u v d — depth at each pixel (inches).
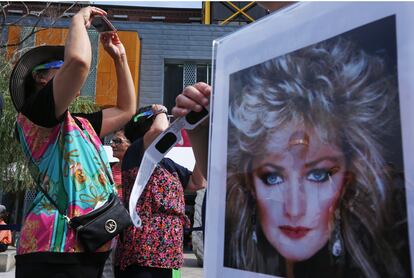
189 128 40.8
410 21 20.2
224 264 29.5
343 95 22.9
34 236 59.9
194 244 307.1
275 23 27.4
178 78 466.9
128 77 81.6
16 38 272.4
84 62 60.2
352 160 22.2
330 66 23.7
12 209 333.1
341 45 23.2
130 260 82.8
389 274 20.0
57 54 74.0
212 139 31.7
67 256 58.4
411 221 19.3
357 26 22.5
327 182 23.4
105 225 61.2
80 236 59.3
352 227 21.8
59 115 62.1
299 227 24.5
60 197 61.1
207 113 39.9
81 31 63.5
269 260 26.1
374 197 20.9
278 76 26.9
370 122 21.5
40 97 61.2
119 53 80.2
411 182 19.5
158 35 460.8
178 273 87.7
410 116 19.8
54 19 229.3
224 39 31.5
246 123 28.9
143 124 101.3
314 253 23.6
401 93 20.2
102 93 387.2
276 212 26.0
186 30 466.0
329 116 23.6
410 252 19.3
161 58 457.1
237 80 30.0
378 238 20.6
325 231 23.2
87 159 64.5
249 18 560.4
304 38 25.4
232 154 29.8
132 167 89.5
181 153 160.4
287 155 25.7
